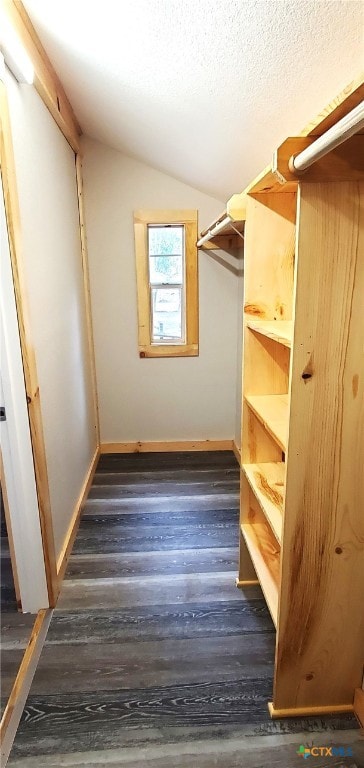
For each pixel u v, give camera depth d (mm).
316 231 974
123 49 1439
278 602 1278
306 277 998
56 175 2160
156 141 2314
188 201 3068
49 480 1866
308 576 1232
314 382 1070
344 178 943
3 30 1234
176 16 1111
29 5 1423
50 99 1897
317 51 971
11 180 1393
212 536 2334
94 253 3141
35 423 1602
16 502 1650
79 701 1411
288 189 1413
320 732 1316
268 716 1361
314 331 1034
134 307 3268
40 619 1750
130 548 2229
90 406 3146
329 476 1149
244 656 1584
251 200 1491
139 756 1254
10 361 1503
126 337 3326
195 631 1697
